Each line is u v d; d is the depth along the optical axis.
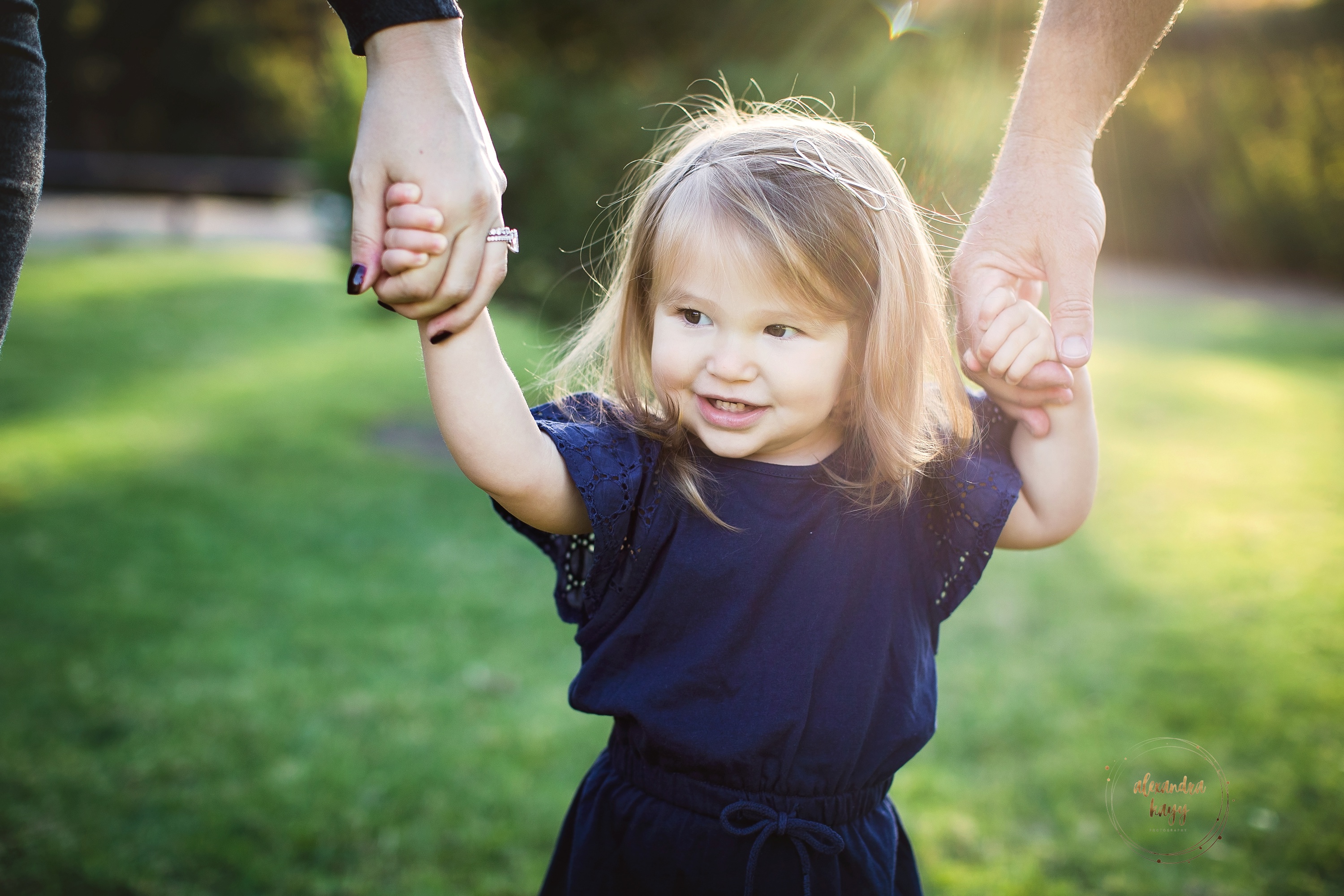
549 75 4.85
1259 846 2.32
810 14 4.53
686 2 4.79
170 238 15.07
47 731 2.66
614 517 1.04
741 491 1.09
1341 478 5.66
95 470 5.10
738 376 1.02
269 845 2.23
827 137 1.12
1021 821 2.44
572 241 4.54
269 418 6.30
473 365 0.96
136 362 7.70
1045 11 1.16
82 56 23.28
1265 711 2.97
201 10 24.08
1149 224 17.05
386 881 2.13
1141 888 2.19
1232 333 10.74
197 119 24.44
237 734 2.70
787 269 1.00
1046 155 1.12
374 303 7.62
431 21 0.89
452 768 2.57
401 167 0.87
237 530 4.38
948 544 1.14
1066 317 1.08
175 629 3.37
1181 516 4.99
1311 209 15.39
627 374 1.16
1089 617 3.75
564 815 2.39
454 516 4.69
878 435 1.08
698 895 1.08
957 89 4.09
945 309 1.16
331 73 7.51
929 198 1.70
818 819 1.09
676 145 1.38
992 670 3.27
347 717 2.82
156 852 2.18
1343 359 9.36
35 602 3.51
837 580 1.08
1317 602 3.91
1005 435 1.19
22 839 2.19
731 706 1.06
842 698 1.07
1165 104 16.17
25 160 0.87
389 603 3.68
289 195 21.28
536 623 3.57
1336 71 14.41
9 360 7.47
